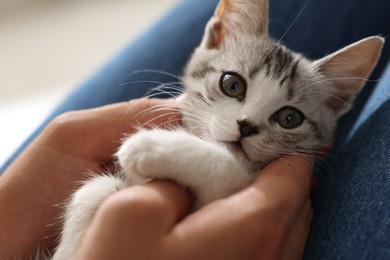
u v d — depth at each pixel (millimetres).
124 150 206
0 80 552
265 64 254
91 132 247
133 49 326
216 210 182
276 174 203
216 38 281
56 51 606
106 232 176
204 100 254
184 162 201
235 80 250
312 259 195
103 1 713
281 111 248
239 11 279
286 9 321
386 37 298
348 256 177
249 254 181
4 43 624
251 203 184
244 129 237
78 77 552
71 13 688
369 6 311
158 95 311
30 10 693
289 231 199
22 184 244
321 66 265
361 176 201
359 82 267
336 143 282
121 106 252
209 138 244
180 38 321
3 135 439
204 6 328
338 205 204
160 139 205
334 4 316
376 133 212
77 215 221
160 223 177
